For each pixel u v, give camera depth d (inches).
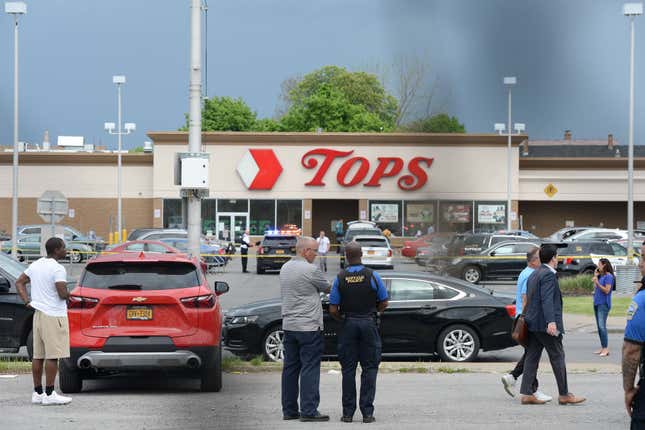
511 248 1604.3
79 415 488.7
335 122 3747.5
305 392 470.6
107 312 539.5
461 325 732.7
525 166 2773.1
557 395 559.2
